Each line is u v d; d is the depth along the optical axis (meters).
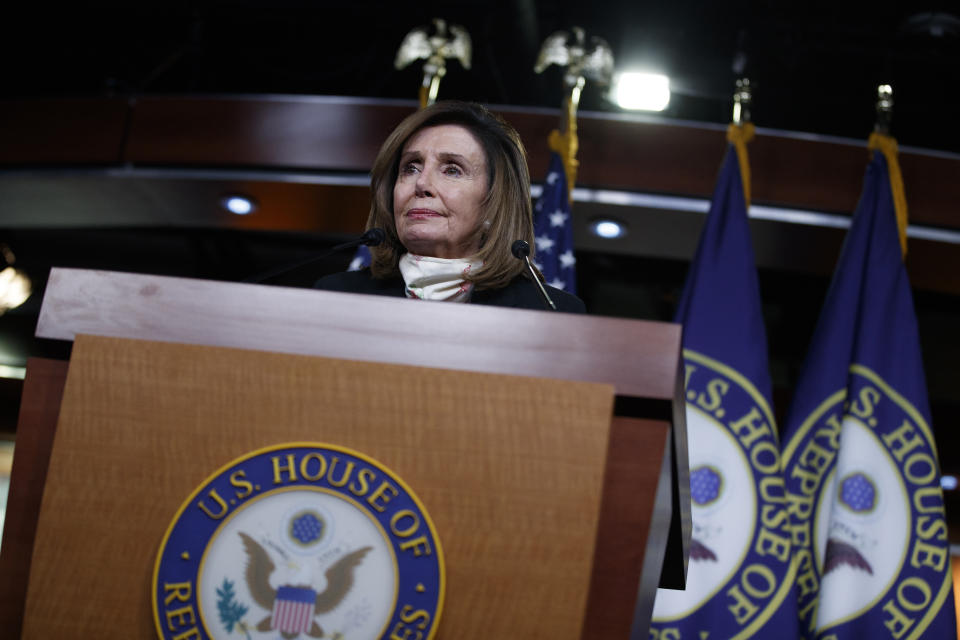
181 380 1.83
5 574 1.86
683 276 10.65
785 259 8.36
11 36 9.88
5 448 10.50
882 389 5.98
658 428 1.80
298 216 8.84
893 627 5.50
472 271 2.83
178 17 9.77
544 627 1.68
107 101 8.77
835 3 8.72
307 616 1.71
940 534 5.67
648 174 7.93
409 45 7.63
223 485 1.77
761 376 5.94
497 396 1.77
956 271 8.17
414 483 1.75
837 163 7.85
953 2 8.59
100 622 1.75
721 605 5.44
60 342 1.96
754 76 8.80
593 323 1.84
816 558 5.74
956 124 9.52
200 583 1.74
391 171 3.07
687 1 8.66
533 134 7.89
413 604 1.70
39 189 8.95
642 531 1.78
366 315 1.88
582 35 7.50
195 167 8.55
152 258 11.43
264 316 1.90
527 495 1.73
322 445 1.77
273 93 10.31
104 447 1.81
